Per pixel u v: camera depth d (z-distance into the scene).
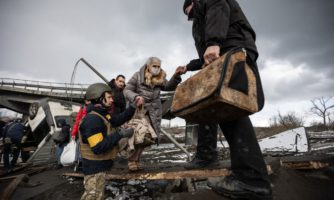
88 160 2.49
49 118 9.55
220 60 1.69
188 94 1.84
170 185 2.94
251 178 1.80
